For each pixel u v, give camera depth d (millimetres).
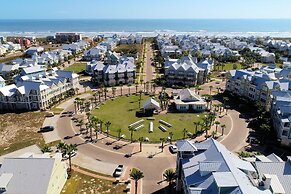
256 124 116562
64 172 77188
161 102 136875
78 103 133250
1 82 159750
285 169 63531
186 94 138000
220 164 62062
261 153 94000
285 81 138750
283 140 98438
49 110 132875
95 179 79562
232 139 103938
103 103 142250
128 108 135875
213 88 170500
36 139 103625
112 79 174250
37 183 64375
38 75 162375
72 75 158875
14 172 66188
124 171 83438
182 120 121875
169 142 101500
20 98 131875
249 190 53969
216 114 128125
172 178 73375
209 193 56688
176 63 185500
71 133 108500
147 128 113375
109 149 96250
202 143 74750
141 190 74688
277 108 107875
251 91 143500
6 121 121000
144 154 93188
